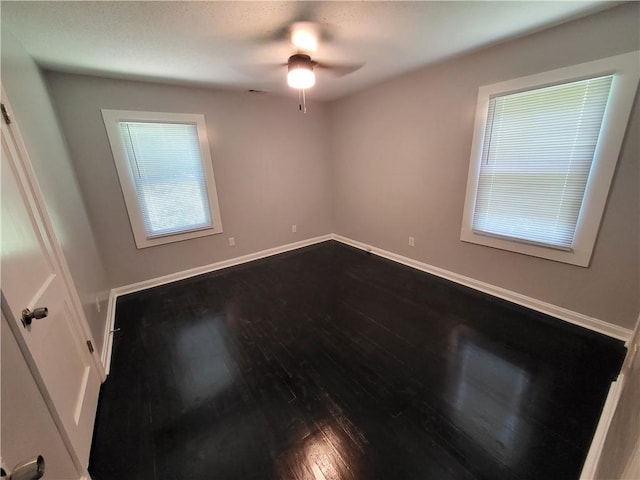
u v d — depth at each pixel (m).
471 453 1.25
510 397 1.53
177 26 1.66
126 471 1.22
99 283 2.37
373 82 3.16
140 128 2.80
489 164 2.46
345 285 3.01
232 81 2.83
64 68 2.26
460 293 2.72
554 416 1.41
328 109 4.09
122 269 2.94
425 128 2.91
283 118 3.73
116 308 2.66
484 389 1.59
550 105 2.02
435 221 3.05
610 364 1.73
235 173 3.50
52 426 0.92
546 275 2.27
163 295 2.90
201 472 1.21
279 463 1.24
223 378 1.75
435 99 2.74
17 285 0.90
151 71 2.42
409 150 3.13
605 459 0.96
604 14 1.69
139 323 2.40
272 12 1.55
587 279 2.05
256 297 2.80
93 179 2.64
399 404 1.52
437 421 1.41
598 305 2.03
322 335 2.15
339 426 1.40
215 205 3.40
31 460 0.54
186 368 1.85
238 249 3.74
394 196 3.46
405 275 3.19
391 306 2.54
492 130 2.38
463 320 2.27
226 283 3.15
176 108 2.94
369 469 1.20
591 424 1.35
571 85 1.90
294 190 4.08
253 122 3.50
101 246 2.78
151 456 1.28
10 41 1.53
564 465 1.18
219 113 3.22
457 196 2.78
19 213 1.08
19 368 0.78
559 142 2.02
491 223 2.56
